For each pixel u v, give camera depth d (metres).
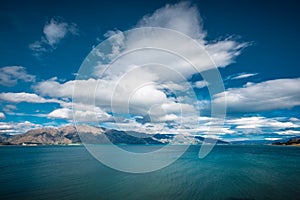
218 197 17.38
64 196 17.38
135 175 26.78
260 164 42.84
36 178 25.44
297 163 45.53
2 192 18.94
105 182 22.45
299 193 18.81
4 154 84.44
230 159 54.03
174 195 17.69
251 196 17.81
